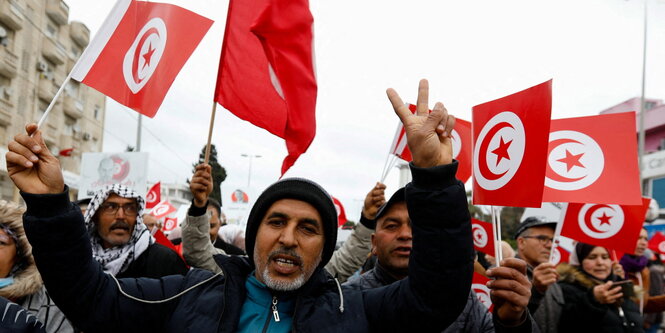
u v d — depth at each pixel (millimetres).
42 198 1648
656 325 5676
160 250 3305
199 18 2889
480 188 2574
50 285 1694
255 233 1957
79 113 26828
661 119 31844
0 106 20422
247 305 1834
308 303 1801
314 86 2969
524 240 4344
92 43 2645
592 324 3615
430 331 1672
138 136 18625
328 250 1928
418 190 1640
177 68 2824
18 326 1831
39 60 23016
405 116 1690
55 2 23266
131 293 1820
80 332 2568
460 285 1638
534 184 2236
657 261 6684
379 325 1776
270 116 3082
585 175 2902
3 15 19734
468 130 3980
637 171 2803
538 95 2291
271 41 2877
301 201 1878
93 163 7199
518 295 1966
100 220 3232
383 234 2705
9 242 2410
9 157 1658
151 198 9172
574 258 4156
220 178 32750
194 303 1807
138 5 2789
